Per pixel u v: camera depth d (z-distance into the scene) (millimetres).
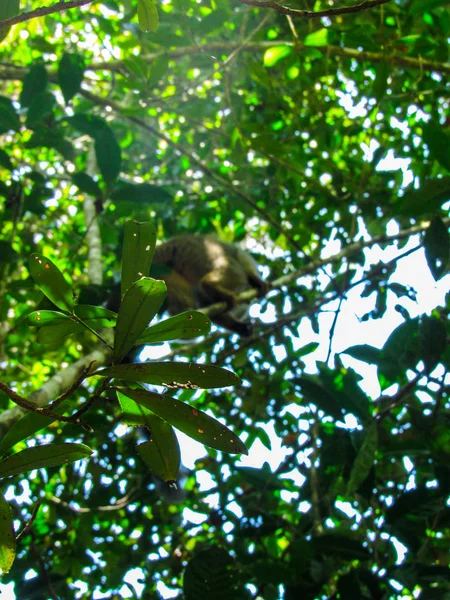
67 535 4848
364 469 3289
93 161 6066
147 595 4875
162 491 4348
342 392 3660
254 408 5125
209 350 5867
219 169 6273
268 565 3529
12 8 2389
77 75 4227
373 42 4094
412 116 5629
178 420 1821
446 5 4566
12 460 1848
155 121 6242
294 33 4062
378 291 4840
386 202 5477
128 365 1738
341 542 3480
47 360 6293
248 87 6031
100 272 5172
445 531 4676
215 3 4160
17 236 6125
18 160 5715
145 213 6133
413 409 3928
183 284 5785
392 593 3711
